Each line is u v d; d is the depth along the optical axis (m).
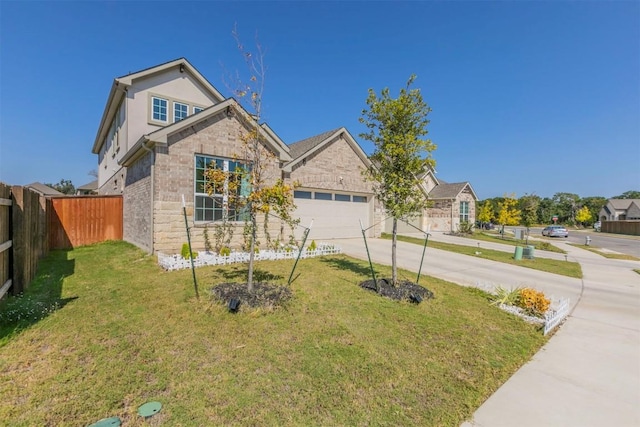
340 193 15.35
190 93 14.11
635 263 12.88
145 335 3.81
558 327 5.09
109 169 17.59
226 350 3.52
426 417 2.65
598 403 3.00
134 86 12.62
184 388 2.79
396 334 4.23
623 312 5.96
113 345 3.53
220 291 5.25
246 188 5.46
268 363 3.29
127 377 2.90
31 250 6.23
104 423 2.29
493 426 2.61
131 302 4.97
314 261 9.26
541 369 3.68
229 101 9.62
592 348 4.30
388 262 9.90
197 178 9.40
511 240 22.42
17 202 5.26
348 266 8.65
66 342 3.55
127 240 11.84
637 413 2.85
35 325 4.00
